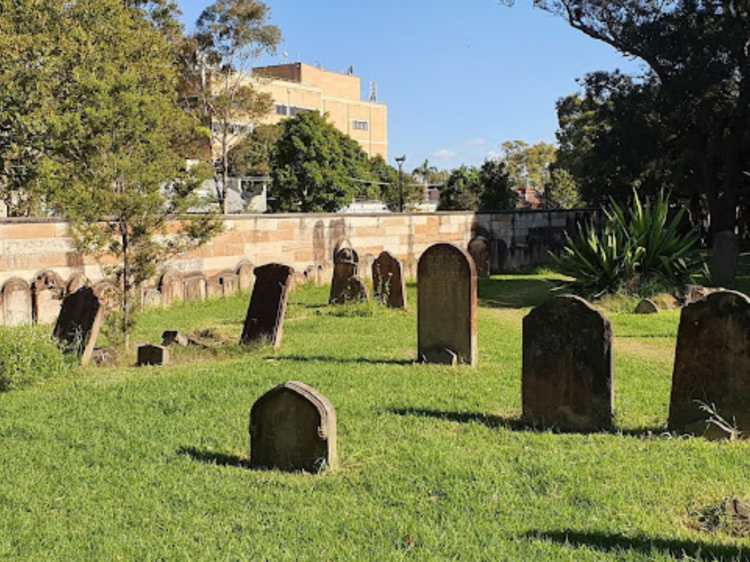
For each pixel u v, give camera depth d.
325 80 84.12
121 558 4.20
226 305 17.23
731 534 4.32
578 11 29.05
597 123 34.03
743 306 6.21
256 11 44.19
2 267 14.98
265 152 53.56
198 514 4.82
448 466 5.57
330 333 12.88
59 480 5.51
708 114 27.50
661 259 17.67
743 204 35.88
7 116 20.83
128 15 26.66
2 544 4.39
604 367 6.59
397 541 4.34
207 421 7.10
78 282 15.49
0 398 8.25
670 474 5.32
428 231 27.44
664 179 35.66
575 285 18.27
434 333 9.91
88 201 10.54
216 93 48.53
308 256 22.86
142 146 11.35
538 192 74.19
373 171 65.81
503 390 8.25
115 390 8.46
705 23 26.94
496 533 4.41
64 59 22.17
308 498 5.05
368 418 7.04
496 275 25.84
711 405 6.38
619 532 4.36
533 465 5.56
